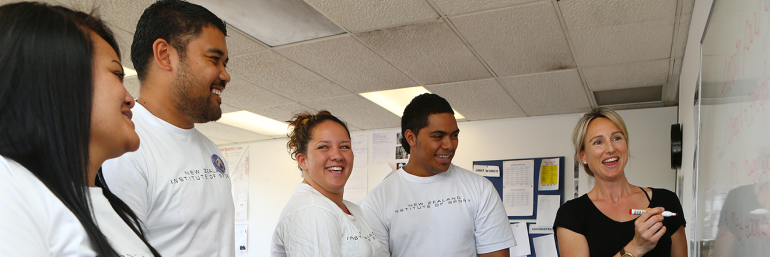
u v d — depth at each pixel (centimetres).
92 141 53
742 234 67
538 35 231
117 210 62
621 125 142
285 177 533
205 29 105
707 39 105
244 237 543
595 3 195
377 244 142
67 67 46
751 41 61
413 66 281
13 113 44
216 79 109
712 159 96
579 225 140
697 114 135
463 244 160
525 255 402
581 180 394
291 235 121
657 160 371
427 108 160
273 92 341
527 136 422
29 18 45
